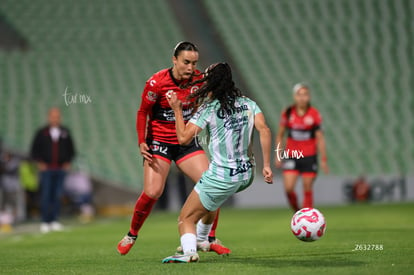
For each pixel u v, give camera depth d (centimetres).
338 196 8006
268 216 5750
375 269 1866
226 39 10456
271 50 10250
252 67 9938
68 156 5206
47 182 5150
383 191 7988
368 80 9750
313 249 2603
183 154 2344
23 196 6875
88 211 6819
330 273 1797
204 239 2391
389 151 8769
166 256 2538
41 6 10944
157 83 2294
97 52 10119
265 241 3219
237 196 8131
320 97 9494
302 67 9938
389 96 9525
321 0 11000
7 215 5353
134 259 2448
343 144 8850
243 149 2053
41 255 2838
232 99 2044
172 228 4631
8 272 2166
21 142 8206
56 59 9962
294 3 11019
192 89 2330
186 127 2048
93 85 9481
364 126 9094
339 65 9988
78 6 10988
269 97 9400
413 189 7950
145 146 2311
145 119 2352
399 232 3372
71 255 2770
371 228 3762
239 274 1823
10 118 8794
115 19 10762
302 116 3984
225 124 2028
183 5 11244
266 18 10819
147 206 2314
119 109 9125
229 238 3559
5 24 10412
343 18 10744
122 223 5553
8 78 9581
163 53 10100
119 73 9725
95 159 8356
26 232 4956
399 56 10131
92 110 9094
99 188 7969
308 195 4031
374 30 10525
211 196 2055
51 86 9425
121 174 8175
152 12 10912
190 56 2223
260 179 8188
